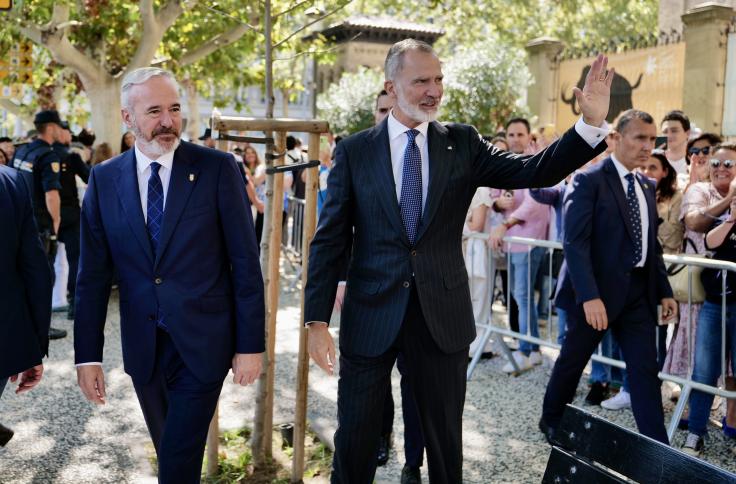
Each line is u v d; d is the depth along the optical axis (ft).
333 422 15.47
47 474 13.19
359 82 63.36
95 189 9.80
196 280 9.50
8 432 13.70
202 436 9.57
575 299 14.15
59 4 34.76
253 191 29.73
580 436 6.62
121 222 9.53
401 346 10.11
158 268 9.42
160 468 9.47
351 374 10.27
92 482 12.89
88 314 9.78
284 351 22.11
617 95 46.47
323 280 10.19
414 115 9.69
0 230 10.41
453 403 10.23
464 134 10.28
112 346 21.89
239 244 9.66
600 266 13.62
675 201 17.74
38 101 52.60
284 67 74.79
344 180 10.24
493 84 50.57
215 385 9.58
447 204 9.93
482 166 10.18
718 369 14.46
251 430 15.02
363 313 10.13
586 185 13.78
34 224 10.93
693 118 40.98
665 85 43.47
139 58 35.76
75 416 16.16
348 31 87.40
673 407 17.17
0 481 12.89
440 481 10.38
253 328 9.62
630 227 13.51
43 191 23.41
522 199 21.52
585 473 6.48
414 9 79.71
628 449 6.13
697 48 40.63
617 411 17.01
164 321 9.43
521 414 16.49
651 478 5.88
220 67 45.50
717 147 15.31
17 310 10.59
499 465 13.80
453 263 10.17
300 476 12.71
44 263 10.91
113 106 39.34
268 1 13.03
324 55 35.04
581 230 13.67
